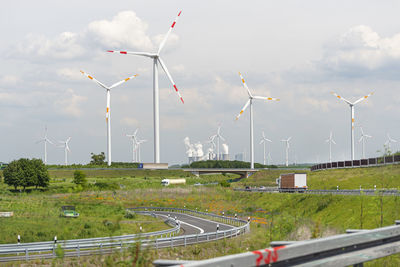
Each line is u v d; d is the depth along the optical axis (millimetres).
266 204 83000
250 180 185250
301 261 6375
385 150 27422
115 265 13695
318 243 6461
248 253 5520
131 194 121625
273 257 5750
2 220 60656
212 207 92750
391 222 37125
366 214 43344
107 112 181750
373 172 94188
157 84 182375
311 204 66250
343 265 7035
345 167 115938
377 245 8031
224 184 151625
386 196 44938
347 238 7047
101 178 181625
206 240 40469
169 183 155375
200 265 4977
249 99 178625
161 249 33469
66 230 23250
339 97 142000
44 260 30797
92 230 52375
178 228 50281
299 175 90438
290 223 28141
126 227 57844
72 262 29125
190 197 111938
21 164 140875
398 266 12180
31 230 51125
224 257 5312
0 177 166375
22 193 130000
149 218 74812
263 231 45906
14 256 33531
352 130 141750
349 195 60531
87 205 93000
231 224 61344
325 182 101562
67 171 196625
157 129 190000
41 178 141875
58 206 87812
